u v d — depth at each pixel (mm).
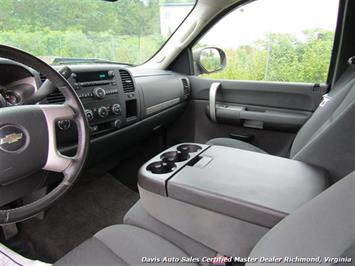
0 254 928
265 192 805
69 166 878
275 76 1843
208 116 2062
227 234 804
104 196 1778
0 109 737
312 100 1713
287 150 1836
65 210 1633
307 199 772
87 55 1577
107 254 786
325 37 1636
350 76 1295
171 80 1894
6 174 747
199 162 994
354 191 444
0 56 732
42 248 1373
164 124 2000
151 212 947
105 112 1341
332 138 936
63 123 1081
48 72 818
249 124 1904
